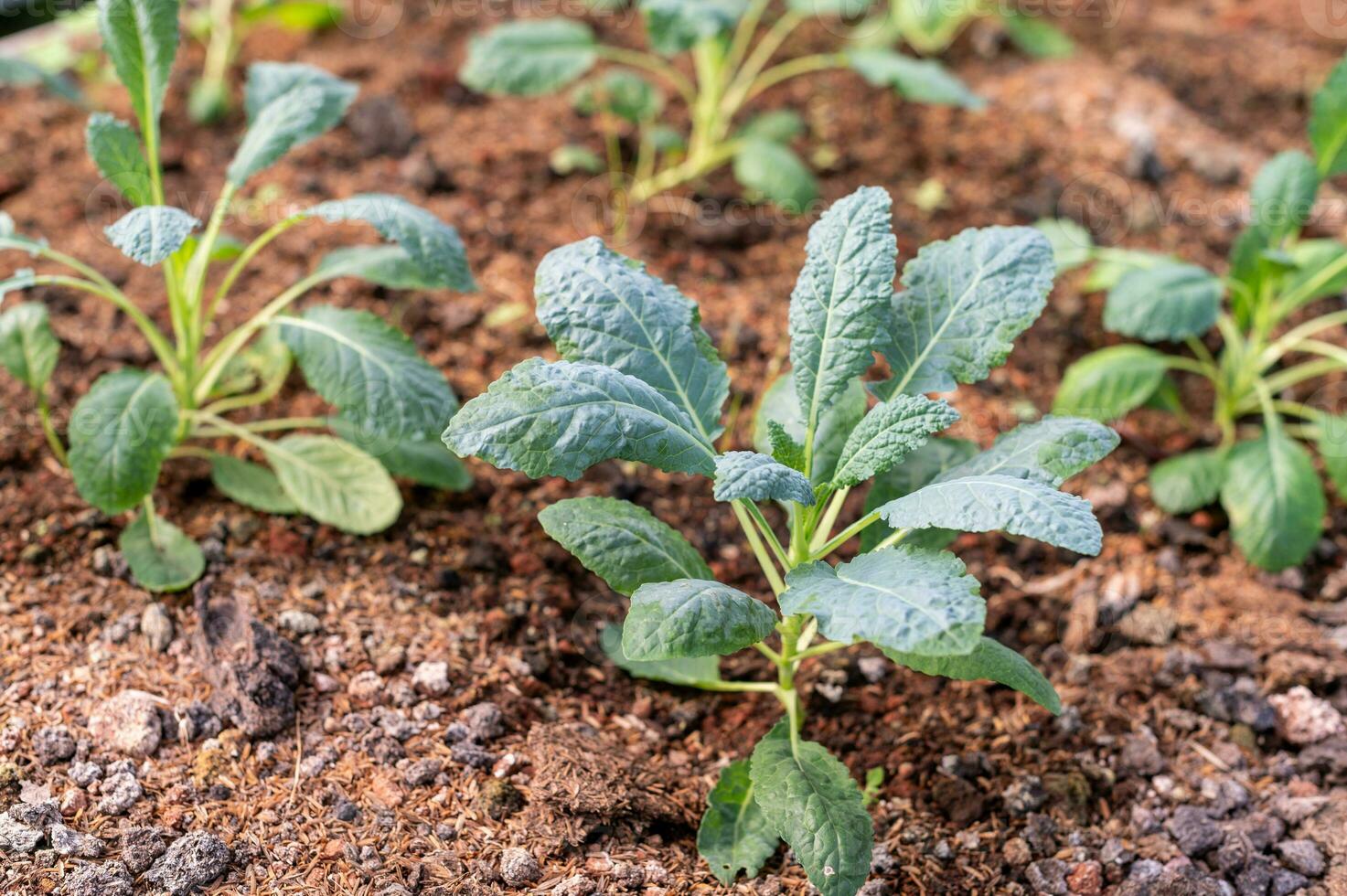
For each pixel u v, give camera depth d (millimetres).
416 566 1175
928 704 1148
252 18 1426
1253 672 1161
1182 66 1586
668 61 1551
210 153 1392
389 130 1400
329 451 1183
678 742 1126
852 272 1063
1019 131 1459
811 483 1078
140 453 1132
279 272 1309
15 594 1137
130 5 1128
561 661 1148
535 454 1011
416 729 1106
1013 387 1288
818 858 1035
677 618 1005
